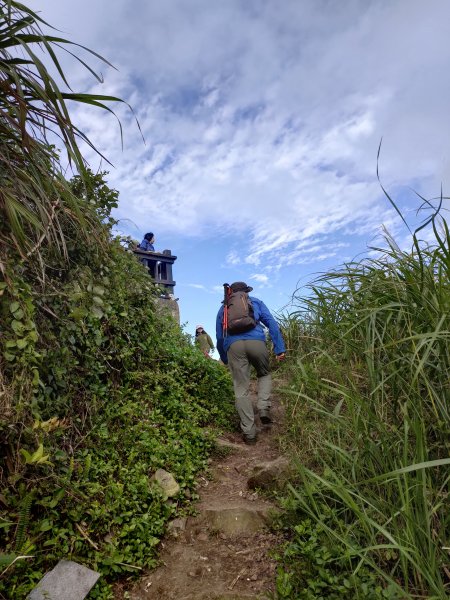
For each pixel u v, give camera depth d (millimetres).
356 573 1889
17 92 2270
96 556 2209
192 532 2686
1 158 2330
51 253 3020
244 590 2141
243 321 4289
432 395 2078
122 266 4242
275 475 3066
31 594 1905
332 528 2221
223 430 4406
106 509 2451
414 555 1704
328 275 2959
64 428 2627
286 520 2580
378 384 2205
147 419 3625
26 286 2395
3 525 1979
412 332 2176
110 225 3953
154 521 2584
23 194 2410
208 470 3467
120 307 3988
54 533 2201
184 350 5145
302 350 4246
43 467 2322
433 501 1925
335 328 2803
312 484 2305
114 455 2957
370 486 2201
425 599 1657
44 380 2725
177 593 2178
